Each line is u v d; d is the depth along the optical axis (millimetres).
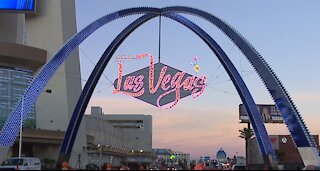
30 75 87375
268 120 111812
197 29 52719
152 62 63531
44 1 90938
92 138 102250
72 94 89562
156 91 63750
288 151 101125
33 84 54250
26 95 54875
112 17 52969
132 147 163375
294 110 45344
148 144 165375
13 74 84500
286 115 45438
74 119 48031
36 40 89188
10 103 83000
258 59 46969
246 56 47750
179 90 63406
